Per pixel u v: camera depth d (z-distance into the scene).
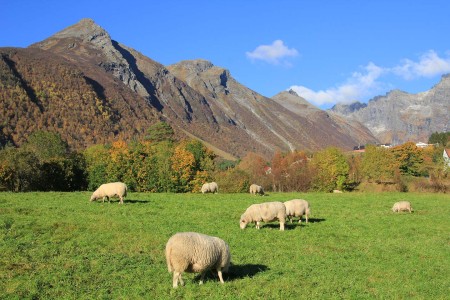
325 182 90.75
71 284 15.98
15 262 18.28
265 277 17.08
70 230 24.72
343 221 32.69
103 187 36.72
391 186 90.19
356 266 19.80
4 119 190.50
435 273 19.31
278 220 28.50
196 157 92.69
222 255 16.06
